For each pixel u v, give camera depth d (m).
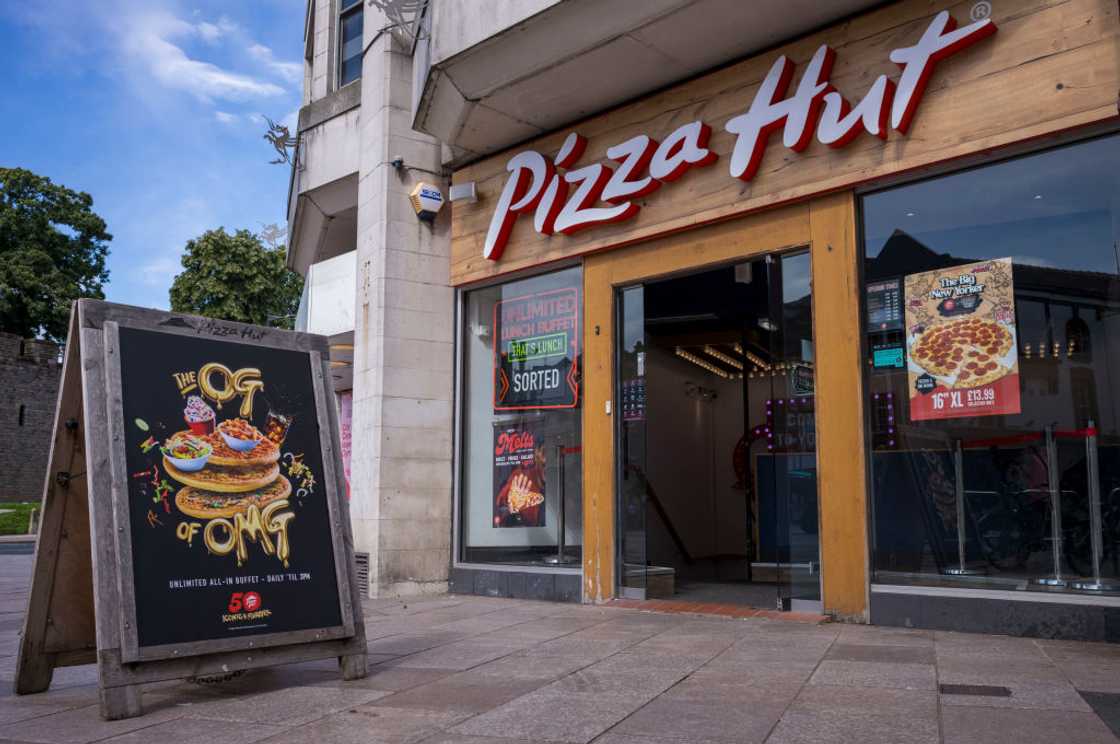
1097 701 4.21
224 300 41.75
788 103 7.27
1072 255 6.11
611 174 8.77
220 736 4.06
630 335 8.83
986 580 6.30
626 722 4.11
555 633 6.84
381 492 9.78
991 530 6.32
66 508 5.18
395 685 5.08
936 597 6.46
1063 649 5.58
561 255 9.14
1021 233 6.33
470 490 10.20
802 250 7.43
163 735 4.10
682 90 8.20
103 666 4.40
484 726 4.11
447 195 10.57
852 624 6.79
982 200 6.52
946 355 6.60
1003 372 6.35
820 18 7.13
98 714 4.54
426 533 10.01
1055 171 6.21
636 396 8.84
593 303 8.92
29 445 49.94
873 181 6.88
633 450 8.80
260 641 4.88
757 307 11.77
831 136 6.95
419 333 10.23
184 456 4.95
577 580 8.84
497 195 9.90
